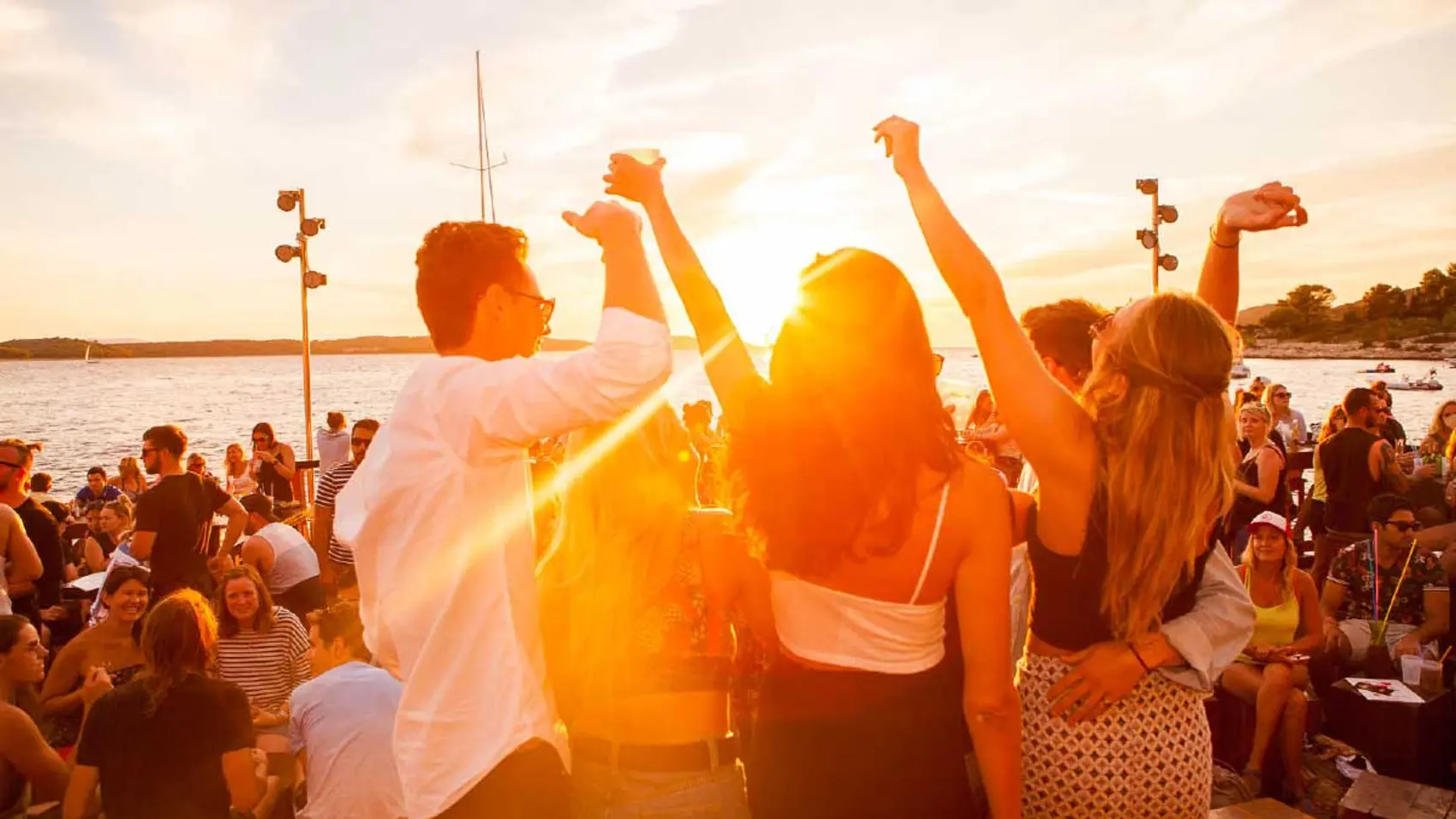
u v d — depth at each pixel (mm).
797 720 1521
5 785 4027
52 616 6809
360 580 1621
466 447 1484
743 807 1813
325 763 3293
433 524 1500
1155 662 1622
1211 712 4812
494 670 1490
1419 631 5332
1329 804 4367
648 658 1766
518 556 1550
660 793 1771
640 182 1765
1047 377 1555
